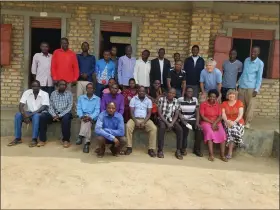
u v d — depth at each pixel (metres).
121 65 7.44
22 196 4.74
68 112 6.93
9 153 6.42
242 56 8.75
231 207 4.84
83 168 5.91
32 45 8.81
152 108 7.01
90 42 8.52
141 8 8.43
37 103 6.93
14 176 5.40
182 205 4.80
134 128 6.91
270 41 8.66
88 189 5.14
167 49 8.55
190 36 8.21
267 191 5.49
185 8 8.38
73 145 7.10
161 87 7.42
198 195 5.18
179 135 6.76
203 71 7.27
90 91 6.86
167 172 5.97
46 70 7.50
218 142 6.77
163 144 6.86
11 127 7.41
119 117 6.43
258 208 4.86
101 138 6.31
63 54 7.26
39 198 4.72
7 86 8.58
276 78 8.60
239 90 7.41
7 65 8.48
